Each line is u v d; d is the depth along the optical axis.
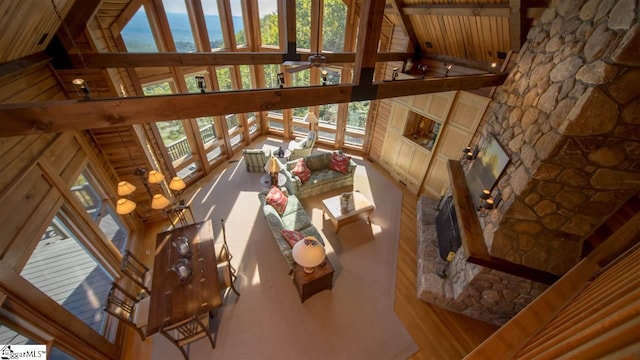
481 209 3.09
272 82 6.92
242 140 7.35
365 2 2.48
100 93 3.45
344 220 4.71
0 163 2.09
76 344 2.35
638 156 1.92
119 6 3.66
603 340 0.62
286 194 4.73
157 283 2.80
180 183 3.86
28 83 2.64
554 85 2.40
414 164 5.80
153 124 4.58
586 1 2.28
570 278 1.77
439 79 3.32
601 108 1.86
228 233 4.56
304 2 5.70
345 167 5.66
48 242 4.03
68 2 2.72
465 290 3.20
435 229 4.49
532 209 2.45
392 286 3.81
